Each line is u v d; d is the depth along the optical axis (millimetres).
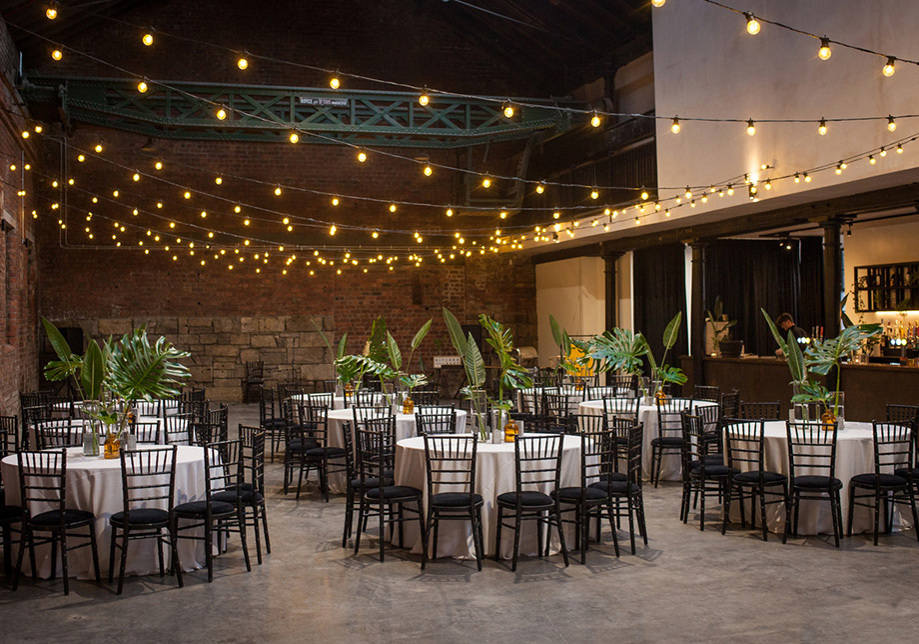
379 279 19578
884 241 14148
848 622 4926
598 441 7133
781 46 10961
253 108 14164
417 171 19328
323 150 18891
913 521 7211
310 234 18859
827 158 10289
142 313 18156
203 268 18516
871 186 10305
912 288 13531
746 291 16797
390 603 5359
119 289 18047
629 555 6457
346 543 6922
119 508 5957
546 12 15719
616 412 9672
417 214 19375
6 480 6105
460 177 18875
